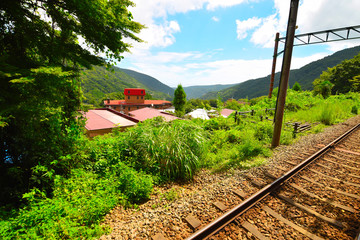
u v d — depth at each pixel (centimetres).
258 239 249
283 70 620
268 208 314
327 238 253
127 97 6488
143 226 278
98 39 400
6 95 257
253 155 587
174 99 4372
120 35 418
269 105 1475
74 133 426
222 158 573
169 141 520
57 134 387
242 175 443
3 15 291
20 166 352
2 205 310
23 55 336
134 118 1997
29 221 250
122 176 407
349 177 428
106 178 419
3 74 229
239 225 275
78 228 257
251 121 938
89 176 398
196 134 567
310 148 631
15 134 332
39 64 343
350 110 1535
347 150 611
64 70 338
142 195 380
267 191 362
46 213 261
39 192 321
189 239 235
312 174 444
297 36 879
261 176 435
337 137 758
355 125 992
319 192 366
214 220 270
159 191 404
